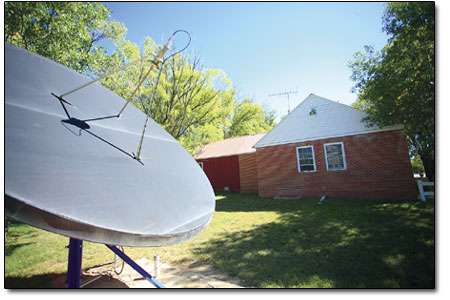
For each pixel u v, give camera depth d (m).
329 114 10.41
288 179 11.09
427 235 4.31
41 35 5.49
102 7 6.67
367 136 9.43
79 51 6.36
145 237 1.42
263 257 3.86
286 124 11.45
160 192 2.07
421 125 7.29
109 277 3.10
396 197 8.66
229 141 17.83
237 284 2.96
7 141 1.41
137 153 2.32
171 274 3.22
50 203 1.20
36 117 1.80
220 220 6.98
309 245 4.30
